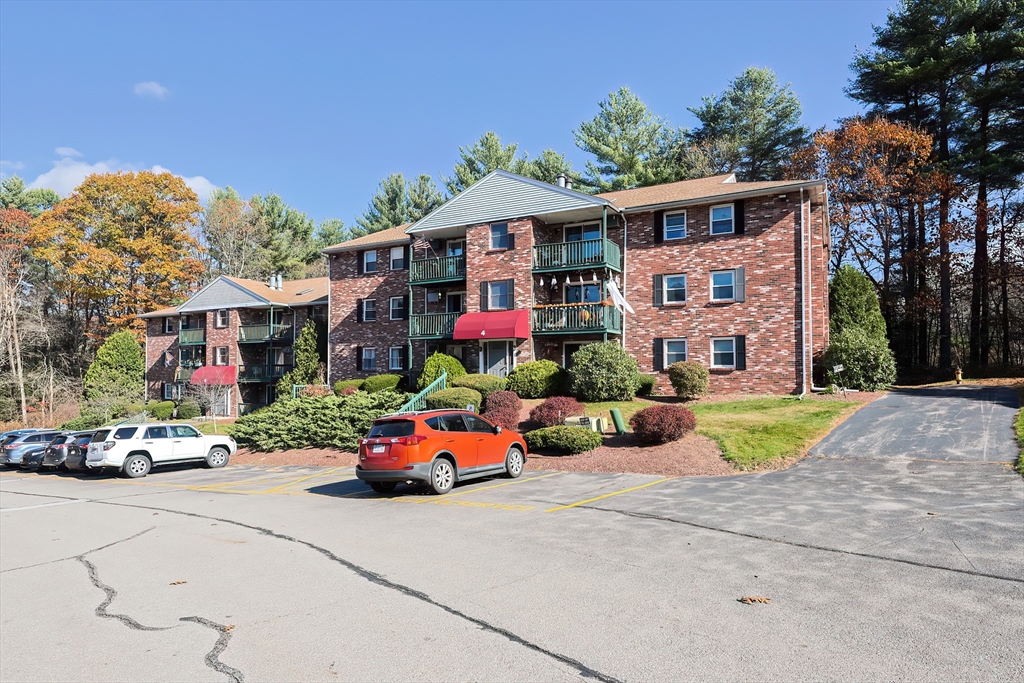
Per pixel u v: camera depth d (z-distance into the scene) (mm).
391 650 5375
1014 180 34500
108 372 47969
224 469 23078
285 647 5559
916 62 36406
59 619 6684
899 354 38906
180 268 58062
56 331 53000
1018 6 32406
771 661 4828
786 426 17938
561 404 20281
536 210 29594
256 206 69438
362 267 38562
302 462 23016
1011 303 39219
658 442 17516
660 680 4590
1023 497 10133
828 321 29062
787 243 25500
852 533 8586
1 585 8180
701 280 27312
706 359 26969
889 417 18609
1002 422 16672
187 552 9508
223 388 44656
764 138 47312
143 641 5898
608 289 28453
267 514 12562
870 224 38406
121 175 54969
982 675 4496
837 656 4867
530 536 9336
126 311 56188
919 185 35656
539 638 5488
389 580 7453
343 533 10250
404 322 36469
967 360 39000
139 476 21703
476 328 29328
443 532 9891
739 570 7191
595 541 8859
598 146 48625
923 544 7883
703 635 5383
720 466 14945
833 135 39344
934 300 36719
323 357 40875
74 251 52438
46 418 45062
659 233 28469
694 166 47812
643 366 28422
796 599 6164
